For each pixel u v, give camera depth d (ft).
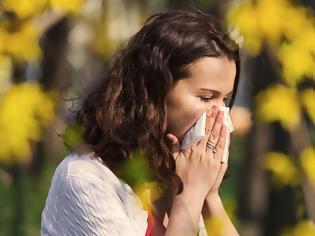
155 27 20.18
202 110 19.92
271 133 37.99
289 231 33.96
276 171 34.01
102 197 19.47
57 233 19.71
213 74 19.76
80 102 21.25
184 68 19.74
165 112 19.98
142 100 20.06
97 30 57.67
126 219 19.56
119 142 19.93
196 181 20.15
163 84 19.83
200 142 20.20
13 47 33.96
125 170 19.86
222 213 21.20
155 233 20.06
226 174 22.00
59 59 53.98
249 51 31.68
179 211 19.92
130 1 58.85
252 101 33.58
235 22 31.45
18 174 57.52
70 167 19.85
